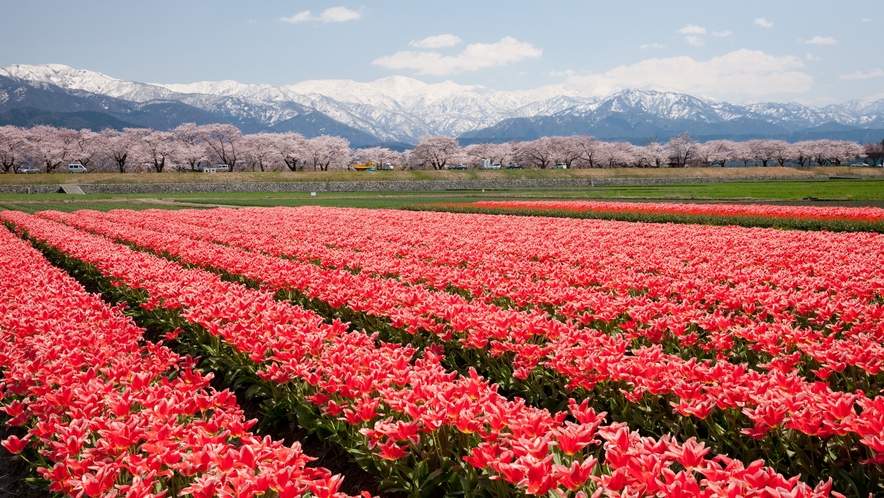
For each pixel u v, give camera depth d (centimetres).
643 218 3425
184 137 12656
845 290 1073
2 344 847
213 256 1678
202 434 519
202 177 10156
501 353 780
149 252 2142
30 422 712
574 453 471
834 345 708
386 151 15862
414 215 3659
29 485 666
